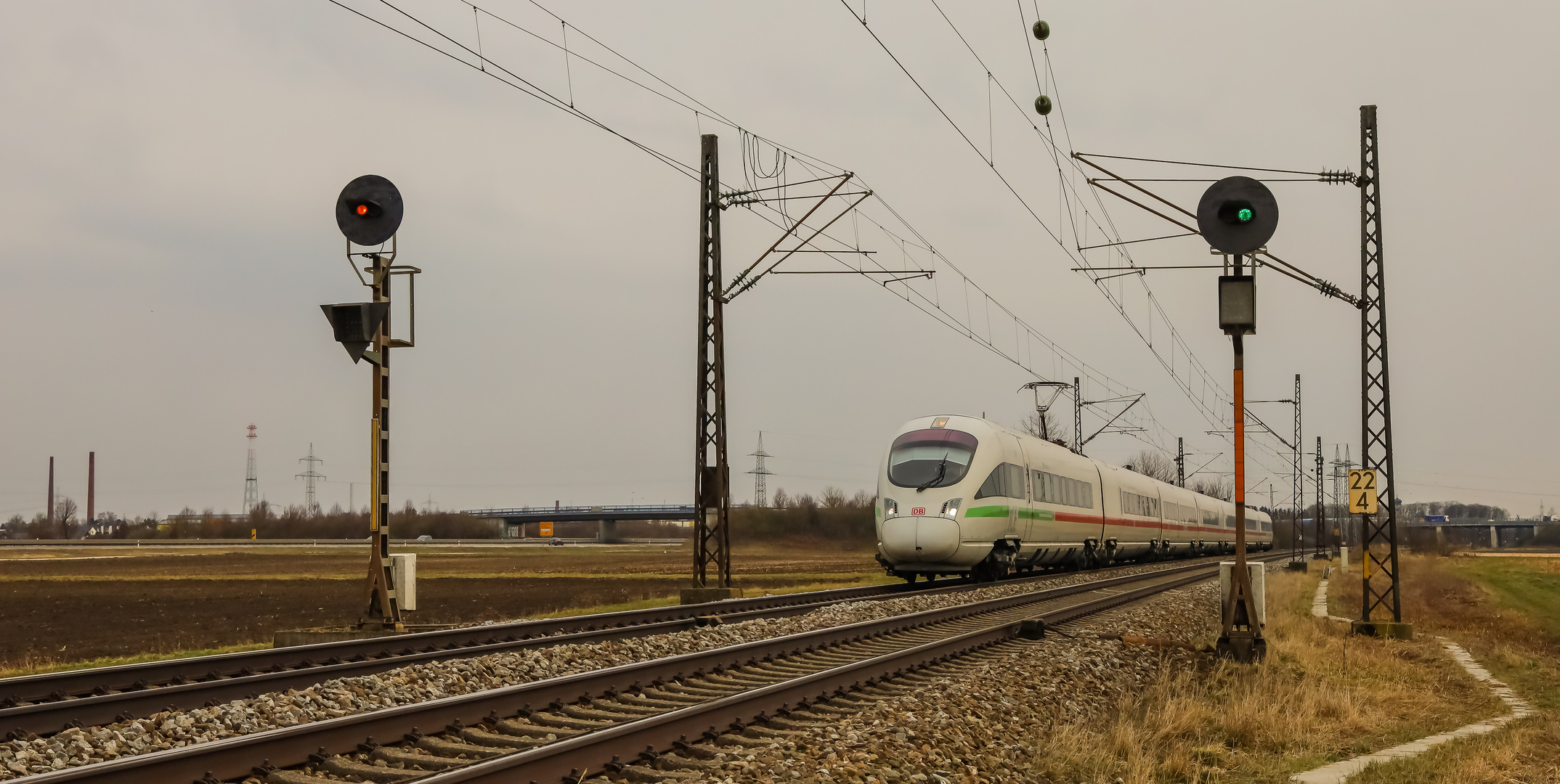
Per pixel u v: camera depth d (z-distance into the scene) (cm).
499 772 721
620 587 3766
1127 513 4706
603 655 1423
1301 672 1639
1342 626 2486
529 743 876
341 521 13488
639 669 1164
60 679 1071
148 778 691
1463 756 1080
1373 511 2292
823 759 877
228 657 1240
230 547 9525
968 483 2988
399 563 1675
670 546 11325
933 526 2927
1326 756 1081
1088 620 2088
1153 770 983
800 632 1788
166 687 1024
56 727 905
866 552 9194
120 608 2947
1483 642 2305
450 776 689
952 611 2092
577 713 1013
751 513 10162
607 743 821
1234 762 1047
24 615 2752
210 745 730
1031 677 1348
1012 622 1841
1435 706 1442
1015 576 3766
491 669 1248
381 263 1688
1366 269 2273
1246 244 1580
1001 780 922
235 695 1063
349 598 3319
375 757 821
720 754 877
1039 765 984
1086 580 3347
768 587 3659
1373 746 1146
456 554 8188
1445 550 11838
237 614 2750
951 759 938
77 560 6669
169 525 13575
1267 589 3475
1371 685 1580
